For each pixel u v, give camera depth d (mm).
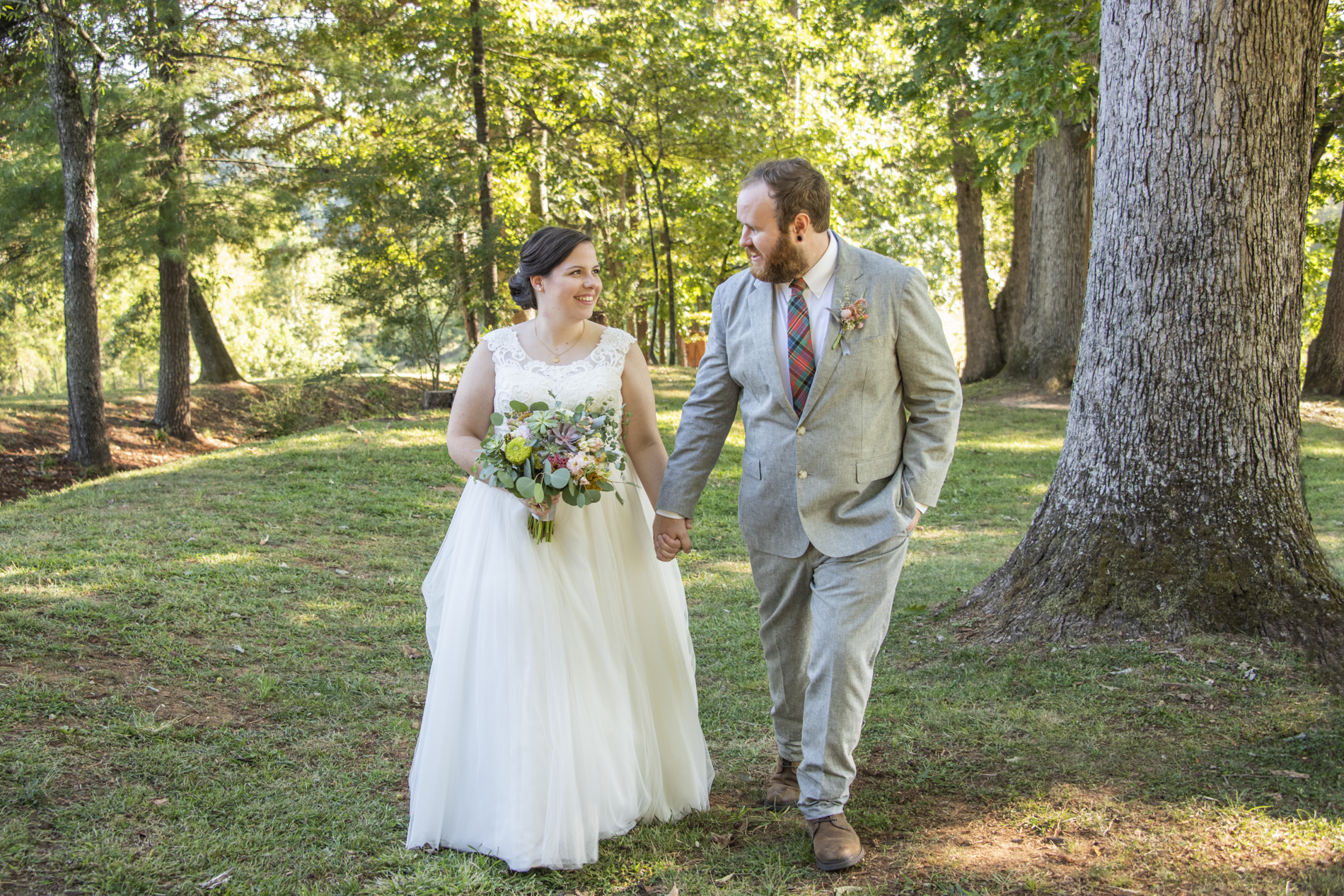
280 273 29578
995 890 2453
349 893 2426
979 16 11227
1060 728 3496
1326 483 9789
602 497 3000
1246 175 3967
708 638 4961
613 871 2604
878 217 23094
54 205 12969
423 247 15859
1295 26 3910
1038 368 17266
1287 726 3375
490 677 2707
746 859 2672
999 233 27500
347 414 16219
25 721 3188
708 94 19234
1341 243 16328
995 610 4570
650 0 18422
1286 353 4102
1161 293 4133
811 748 2688
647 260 24641
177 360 15812
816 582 2783
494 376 3020
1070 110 10320
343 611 4992
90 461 12586
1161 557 4145
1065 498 4520
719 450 2986
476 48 15672
